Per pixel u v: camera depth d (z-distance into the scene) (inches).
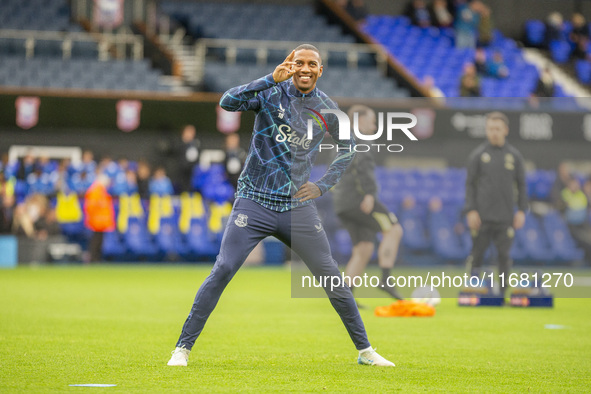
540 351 286.4
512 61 1295.5
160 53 1113.4
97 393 191.5
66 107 940.6
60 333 322.0
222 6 1262.3
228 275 231.9
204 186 948.0
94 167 940.0
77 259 908.0
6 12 1113.4
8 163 930.1
